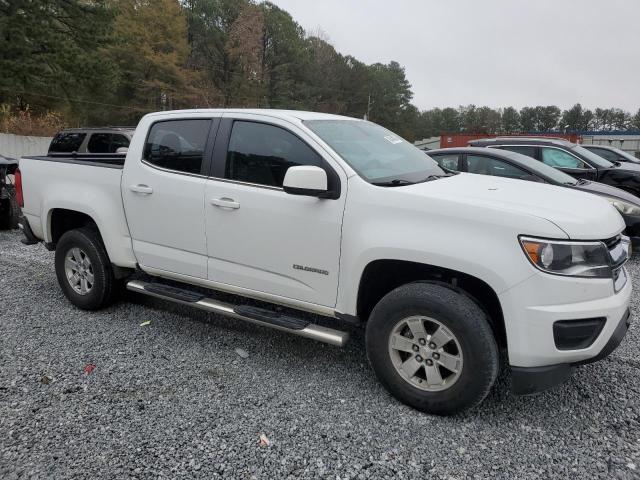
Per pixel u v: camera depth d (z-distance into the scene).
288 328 3.48
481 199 2.95
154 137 4.16
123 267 4.61
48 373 3.52
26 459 2.61
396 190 3.09
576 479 2.52
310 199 3.31
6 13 24.61
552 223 2.69
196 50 62.16
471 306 2.85
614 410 3.15
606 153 12.67
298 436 2.85
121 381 3.43
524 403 3.23
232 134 3.75
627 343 4.14
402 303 3.03
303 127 3.48
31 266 6.30
